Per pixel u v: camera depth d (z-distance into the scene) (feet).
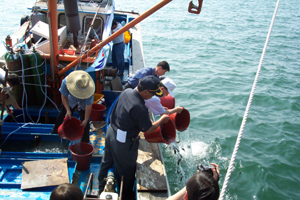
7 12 59.62
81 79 12.50
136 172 12.81
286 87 31.50
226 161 18.22
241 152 19.48
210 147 19.38
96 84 18.44
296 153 20.01
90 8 21.52
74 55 17.67
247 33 59.16
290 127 23.27
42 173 11.99
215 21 71.31
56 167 12.34
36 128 14.70
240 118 23.66
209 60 39.47
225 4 108.06
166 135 13.64
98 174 13.12
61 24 21.86
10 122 15.25
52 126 15.08
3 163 12.55
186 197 6.76
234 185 16.62
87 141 14.75
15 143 14.58
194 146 19.21
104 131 16.30
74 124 13.80
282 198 16.11
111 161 11.78
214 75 33.50
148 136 12.70
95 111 16.56
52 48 15.75
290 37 57.31
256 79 9.42
